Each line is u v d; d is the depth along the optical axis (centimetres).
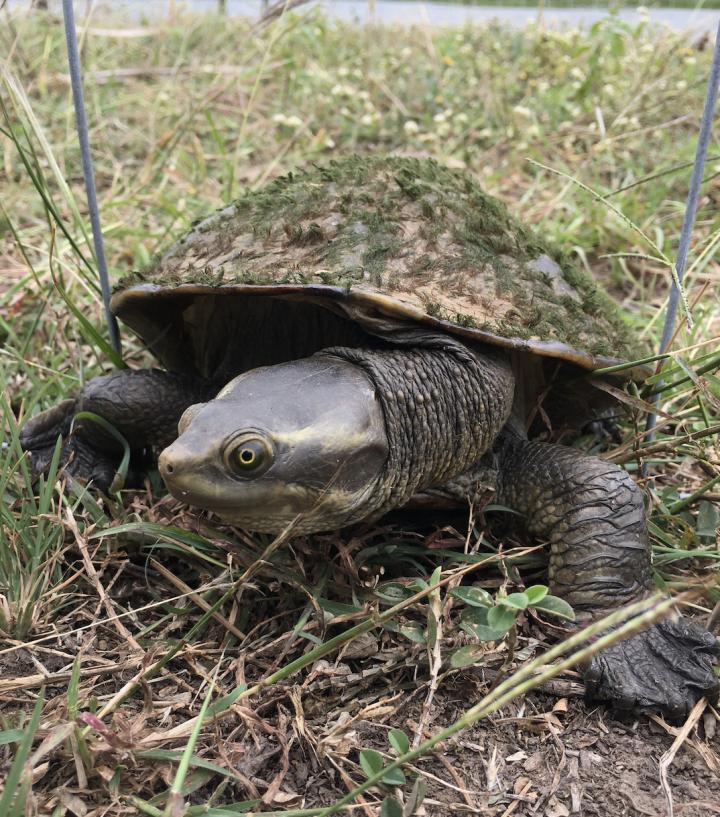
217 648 22
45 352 35
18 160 54
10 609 22
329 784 19
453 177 30
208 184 51
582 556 23
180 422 21
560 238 45
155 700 20
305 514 21
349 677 21
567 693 21
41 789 18
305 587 22
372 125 60
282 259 24
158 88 65
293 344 26
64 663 22
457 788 19
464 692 21
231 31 81
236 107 64
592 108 58
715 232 38
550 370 27
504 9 101
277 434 20
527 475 25
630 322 38
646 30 72
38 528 24
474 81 64
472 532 26
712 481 26
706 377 28
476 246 26
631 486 23
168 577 23
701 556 25
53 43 68
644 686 21
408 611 23
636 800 19
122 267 43
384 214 26
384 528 24
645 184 50
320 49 71
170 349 30
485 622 21
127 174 53
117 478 26
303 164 54
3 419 27
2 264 45
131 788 18
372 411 22
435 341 23
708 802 19
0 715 19
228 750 19
